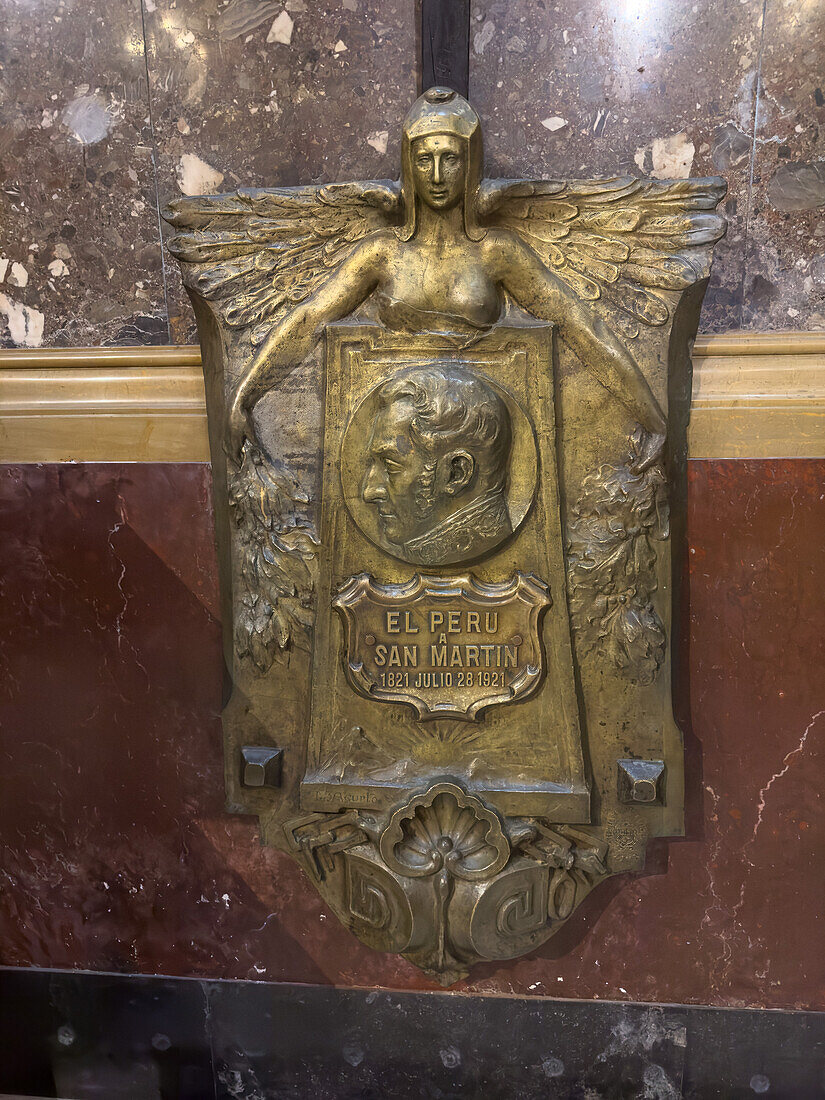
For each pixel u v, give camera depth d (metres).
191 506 2.24
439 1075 2.45
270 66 2.08
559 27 2.00
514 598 2.05
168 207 2.03
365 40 2.04
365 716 2.14
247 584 2.14
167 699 2.33
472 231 1.94
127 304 2.22
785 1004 2.31
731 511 2.12
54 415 2.24
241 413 2.05
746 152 2.02
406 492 2.00
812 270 2.06
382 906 2.20
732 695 2.19
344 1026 2.45
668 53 1.99
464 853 2.15
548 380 1.98
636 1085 2.40
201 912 2.44
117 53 2.10
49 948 2.51
